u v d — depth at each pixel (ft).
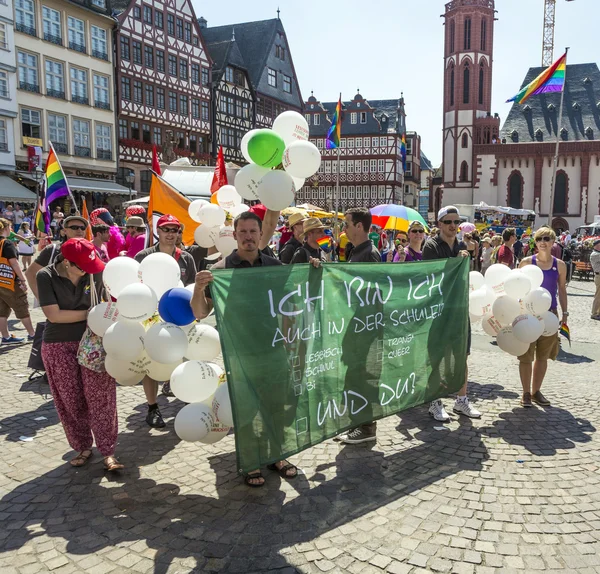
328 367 13.65
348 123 207.51
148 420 16.76
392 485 12.94
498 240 41.96
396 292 15.24
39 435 15.94
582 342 30.19
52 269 13.03
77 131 113.60
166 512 11.69
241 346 11.73
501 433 16.24
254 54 173.99
